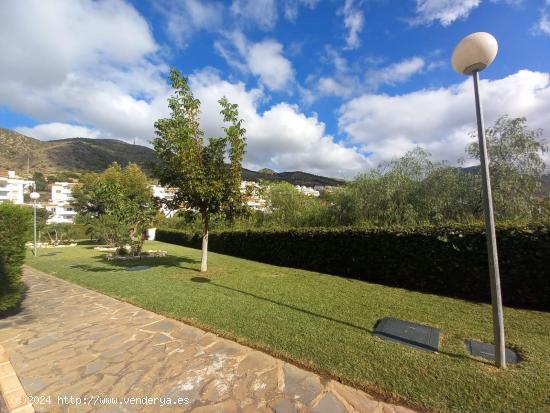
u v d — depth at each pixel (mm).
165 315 4609
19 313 4863
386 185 9695
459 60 3113
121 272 8289
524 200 7301
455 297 5727
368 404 2441
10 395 2611
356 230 7871
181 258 11625
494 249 2969
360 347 3393
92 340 3727
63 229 20391
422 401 2449
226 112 7461
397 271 6844
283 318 4363
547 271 4918
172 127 7184
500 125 7773
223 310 4734
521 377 2758
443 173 8828
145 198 9711
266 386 2697
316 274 8258
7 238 4898
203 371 2961
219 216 8195
